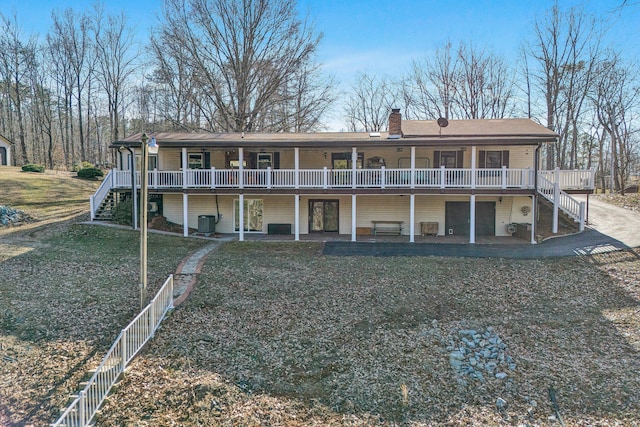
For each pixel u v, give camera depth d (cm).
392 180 1891
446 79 4131
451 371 834
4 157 3878
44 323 982
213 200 2183
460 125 2184
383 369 841
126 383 770
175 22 3300
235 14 3269
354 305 1130
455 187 1839
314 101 3603
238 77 3344
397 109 1978
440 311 1102
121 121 4825
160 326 989
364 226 2141
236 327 998
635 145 4028
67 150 4747
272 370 832
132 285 1241
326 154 2153
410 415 714
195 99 3447
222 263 1483
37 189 2698
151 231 1988
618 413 705
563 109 3559
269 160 2181
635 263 1393
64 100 4669
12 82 4516
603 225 1969
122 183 2052
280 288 1241
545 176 1944
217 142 1911
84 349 882
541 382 793
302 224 2177
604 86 3353
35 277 1277
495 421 694
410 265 1462
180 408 714
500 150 2028
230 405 726
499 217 2055
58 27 4472
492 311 1101
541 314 1077
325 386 787
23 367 816
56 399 733
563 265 1423
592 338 947
